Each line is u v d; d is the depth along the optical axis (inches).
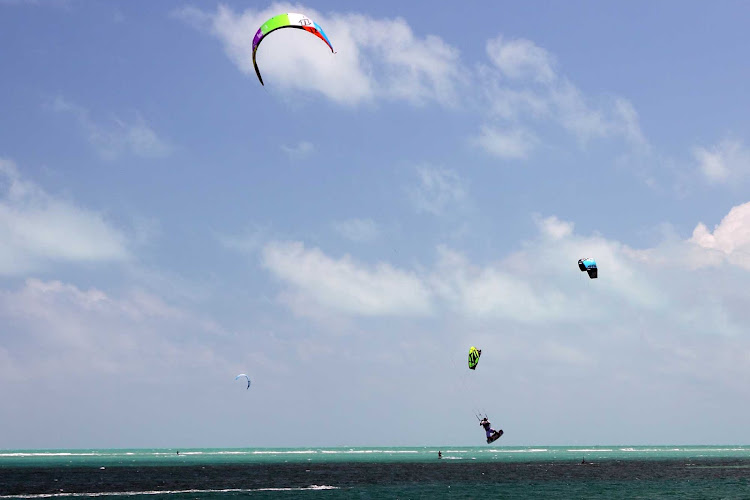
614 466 5339.6
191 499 2559.1
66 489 3009.4
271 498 2593.5
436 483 3371.1
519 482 3440.0
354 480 3619.6
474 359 2048.5
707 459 7249.0
